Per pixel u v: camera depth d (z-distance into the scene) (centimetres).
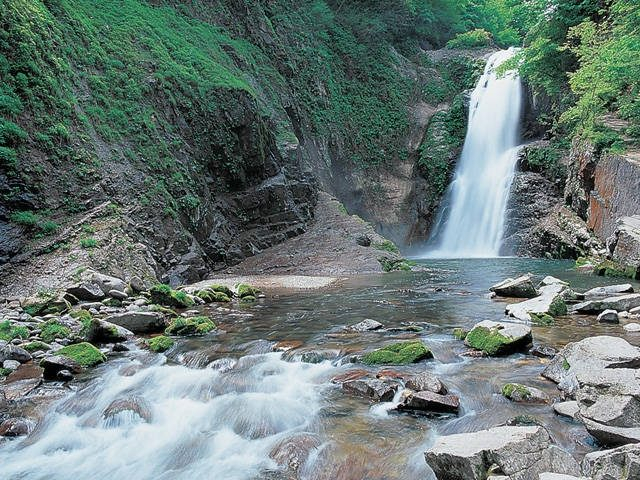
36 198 1462
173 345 877
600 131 2114
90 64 1948
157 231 1722
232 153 2280
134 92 2008
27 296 1191
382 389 611
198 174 2106
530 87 3178
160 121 2042
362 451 492
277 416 587
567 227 2359
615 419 447
